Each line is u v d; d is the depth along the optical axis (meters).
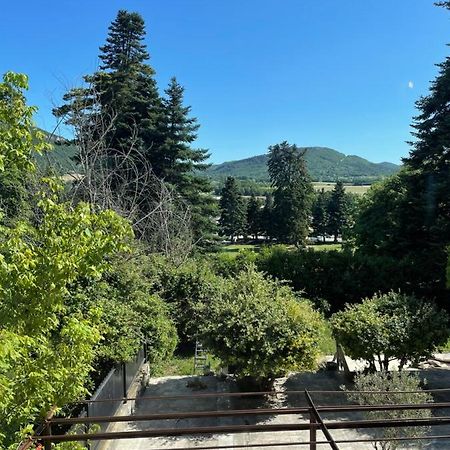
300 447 9.13
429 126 21.39
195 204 29.88
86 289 10.09
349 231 33.00
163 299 15.86
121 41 28.61
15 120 4.79
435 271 21.27
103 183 16.30
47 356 4.72
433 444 8.87
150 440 9.57
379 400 8.38
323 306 20.94
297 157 51.03
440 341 11.39
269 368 10.56
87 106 17.75
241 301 11.32
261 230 58.31
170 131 28.42
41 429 4.16
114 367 9.47
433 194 20.83
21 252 4.49
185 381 12.92
